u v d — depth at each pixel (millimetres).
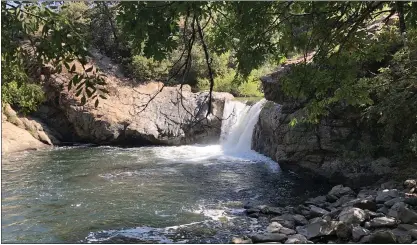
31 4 2971
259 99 19500
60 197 10617
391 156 11086
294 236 7461
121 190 11367
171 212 9461
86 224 8617
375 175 11008
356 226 7457
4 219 8867
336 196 10148
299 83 5246
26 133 18828
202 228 8383
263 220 8906
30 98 4848
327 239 7340
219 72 22203
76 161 15648
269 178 12766
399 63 9156
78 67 13250
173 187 11750
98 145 20188
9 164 14914
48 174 13305
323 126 12094
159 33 3602
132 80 21688
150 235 8000
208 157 16562
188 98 20391
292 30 5113
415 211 8070
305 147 12438
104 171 13859
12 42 3156
